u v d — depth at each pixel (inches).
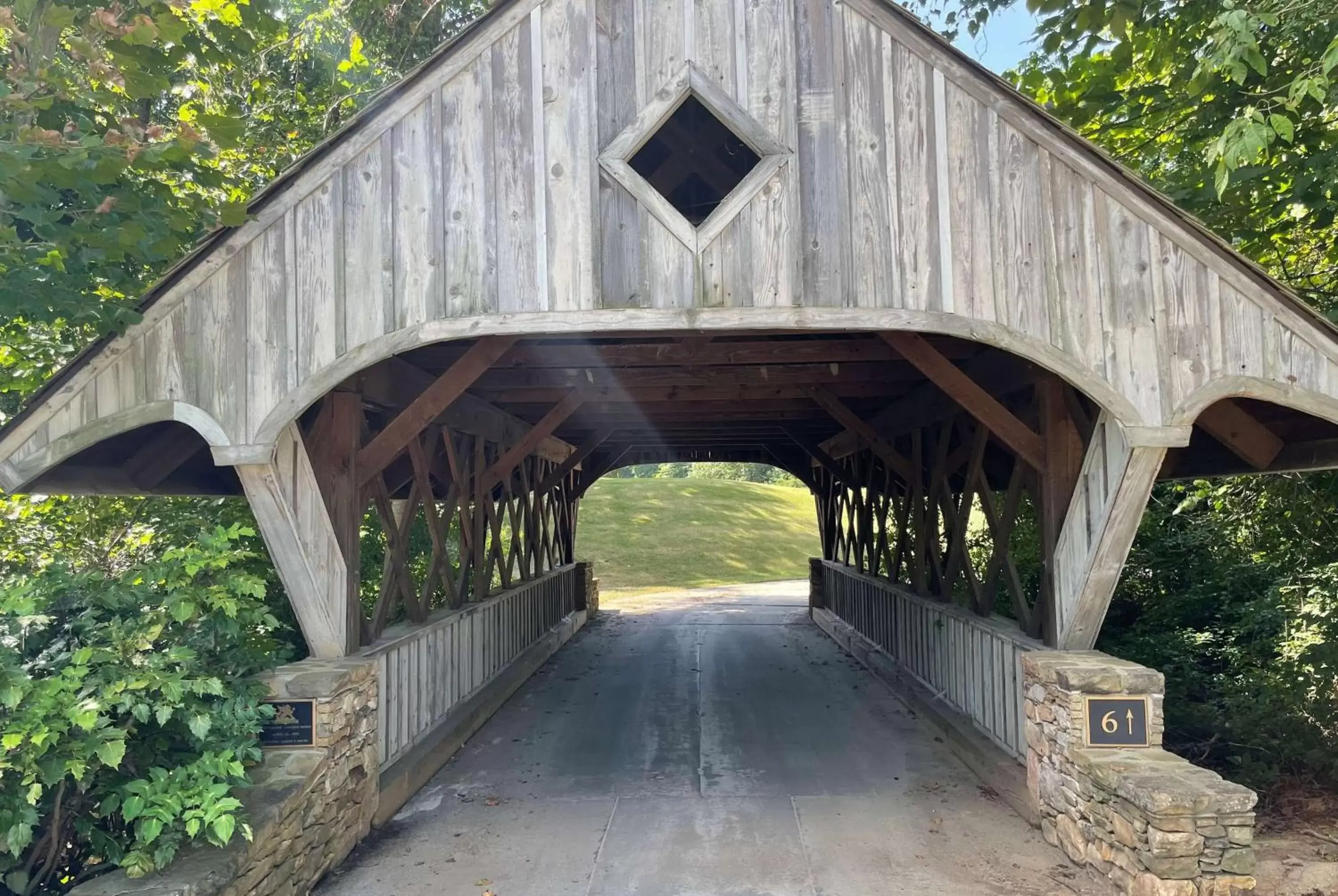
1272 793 204.7
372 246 170.4
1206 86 224.5
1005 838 187.8
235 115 307.6
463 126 171.0
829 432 485.1
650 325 167.0
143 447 210.7
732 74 170.9
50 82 147.7
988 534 392.8
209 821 121.6
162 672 135.0
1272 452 211.6
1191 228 169.5
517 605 381.4
